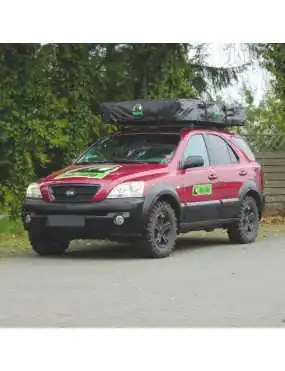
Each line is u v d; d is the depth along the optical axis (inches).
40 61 659.4
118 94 723.4
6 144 658.2
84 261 455.8
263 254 491.2
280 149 823.1
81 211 447.2
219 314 296.5
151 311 302.4
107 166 477.1
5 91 645.3
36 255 491.5
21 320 285.6
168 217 471.2
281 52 832.3
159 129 521.7
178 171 483.5
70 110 682.8
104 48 708.7
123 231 445.7
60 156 690.8
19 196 661.9
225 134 553.3
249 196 564.4
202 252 502.3
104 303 318.3
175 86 738.8
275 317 291.6
